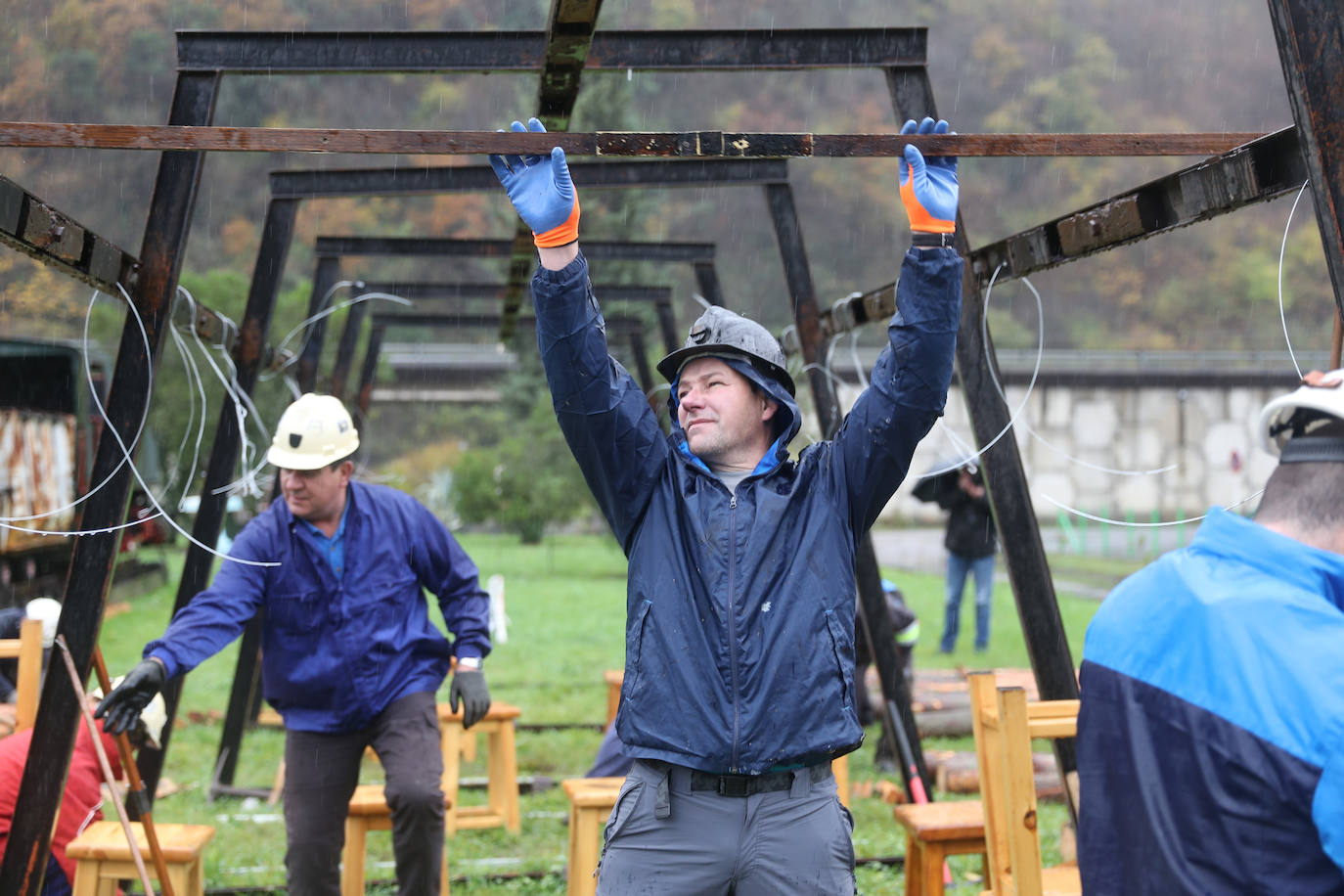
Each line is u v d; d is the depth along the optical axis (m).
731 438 2.55
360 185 6.06
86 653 3.62
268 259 5.98
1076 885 3.46
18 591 13.30
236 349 5.91
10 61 57.22
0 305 29.17
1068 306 58.81
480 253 7.91
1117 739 1.66
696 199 58.28
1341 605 1.62
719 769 2.30
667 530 2.47
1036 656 3.94
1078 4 71.25
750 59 4.41
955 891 4.88
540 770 7.33
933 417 2.45
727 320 2.60
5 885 3.51
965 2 70.25
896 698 5.50
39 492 14.08
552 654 11.91
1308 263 56.19
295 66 4.32
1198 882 1.53
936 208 2.39
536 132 2.40
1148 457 34.31
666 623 2.38
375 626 4.05
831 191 64.19
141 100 58.25
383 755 4.01
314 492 3.98
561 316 2.38
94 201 48.47
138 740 4.13
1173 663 1.63
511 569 22.11
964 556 11.59
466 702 4.15
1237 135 2.88
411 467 37.31
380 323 10.68
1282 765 1.49
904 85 4.38
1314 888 1.48
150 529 19.30
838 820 2.45
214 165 53.78
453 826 5.84
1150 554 25.00
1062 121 66.00
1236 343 55.25
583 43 3.46
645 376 10.92
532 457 28.28
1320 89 2.14
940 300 2.38
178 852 3.69
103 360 17.19
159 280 3.73
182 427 20.06
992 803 3.34
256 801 6.57
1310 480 1.68
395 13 61.06
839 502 2.52
